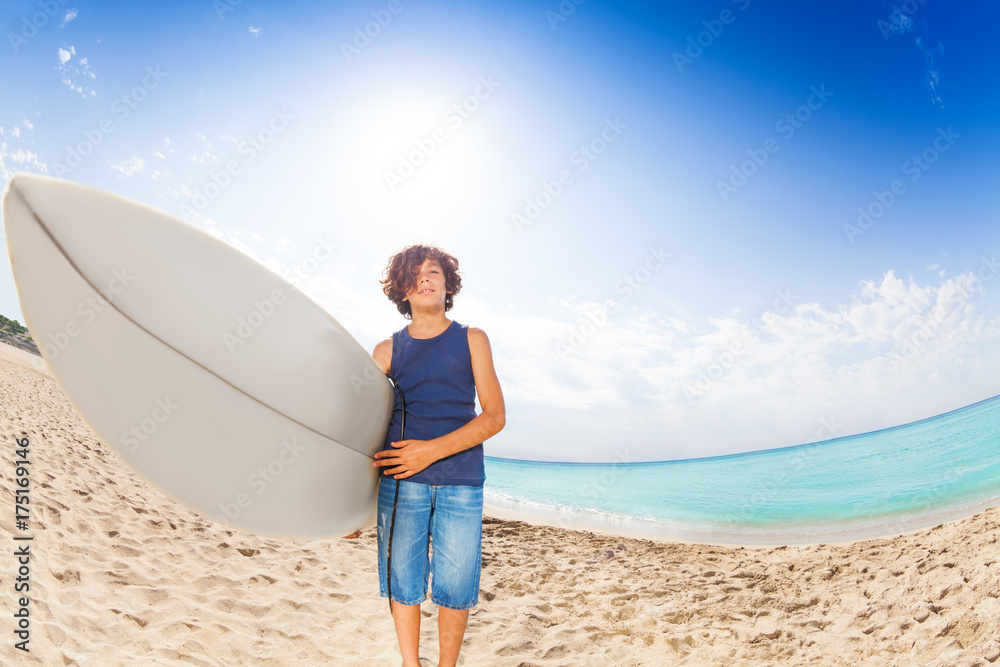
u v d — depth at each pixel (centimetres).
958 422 2027
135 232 139
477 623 286
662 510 1027
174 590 275
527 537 573
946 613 270
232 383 146
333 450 158
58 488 405
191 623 239
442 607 159
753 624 296
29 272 138
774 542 609
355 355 161
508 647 255
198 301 142
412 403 168
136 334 141
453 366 166
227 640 232
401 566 158
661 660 250
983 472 961
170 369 143
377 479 177
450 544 156
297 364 150
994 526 409
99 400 146
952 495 793
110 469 549
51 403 1104
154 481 151
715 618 308
